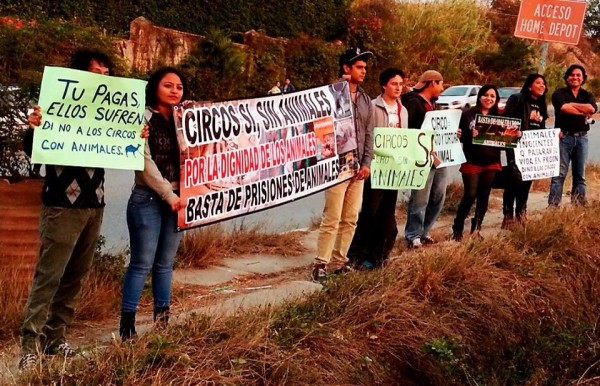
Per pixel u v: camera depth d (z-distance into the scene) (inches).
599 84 1619.1
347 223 269.4
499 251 266.8
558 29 405.1
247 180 221.5
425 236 327.9
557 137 355.3
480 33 1465.3
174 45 917.8
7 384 150.7
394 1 1349.7
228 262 290.0
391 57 1226.0
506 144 312.5
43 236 169.9
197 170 204.2
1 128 216.1
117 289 228.5
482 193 318.3
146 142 184.1
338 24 1226.0
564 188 485.1
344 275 229.0
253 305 216.7
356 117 261.7
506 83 1456.7
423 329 210.4
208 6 1047.0
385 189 275.3
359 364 186.9
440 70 1325.0
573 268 279.3
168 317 196.7
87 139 173.2
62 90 170.1
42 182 212.8
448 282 235.5
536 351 233.3
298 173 240.1
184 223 200.4
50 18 823.7
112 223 370.0
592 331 251.0
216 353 163.6
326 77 1098.7
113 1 931.3
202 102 205.2
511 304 238.5
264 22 1128.8
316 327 187.9
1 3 809.5
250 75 981.8
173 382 150.1
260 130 225.1
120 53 811.4
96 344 173.5
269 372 164.9
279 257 304.8
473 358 219.6
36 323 170.4
